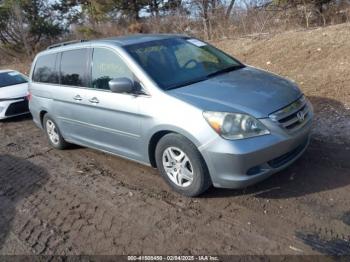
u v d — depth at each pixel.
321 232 3.75
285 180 4.71
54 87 6.50
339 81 7.54
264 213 4.18
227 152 4.05
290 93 4.55
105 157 6.50
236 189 4.68
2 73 11.64
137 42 5.39
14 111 10.26
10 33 25.38
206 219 4.25
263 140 4.08
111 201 4.97
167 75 4.93
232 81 4.80
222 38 13.46
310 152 5.28
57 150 7.26
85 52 5.82
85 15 24.67
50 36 25.94
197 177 4.42
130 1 21.44
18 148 7.86
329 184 4.50
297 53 9.58
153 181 5.31
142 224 4.35
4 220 4.93
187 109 4.33
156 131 4.64
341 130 5.79
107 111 5.32
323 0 12.61
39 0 26.19
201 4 14.45
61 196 5.33
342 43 9.08
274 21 13.08
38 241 4.35
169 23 16.23
